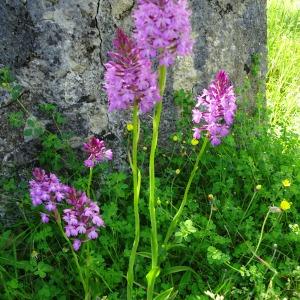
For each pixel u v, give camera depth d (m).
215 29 0.49
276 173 0.45
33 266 0.40
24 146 0.43
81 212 0.31
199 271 0.39
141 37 0.26
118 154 0.47
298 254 0.40
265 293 0.36
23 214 0.43
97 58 0.43
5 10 0.39
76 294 0.37
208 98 0.33
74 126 0.44
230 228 0.42
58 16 0.40
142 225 0.43
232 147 0.49
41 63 0.41
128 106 0.28
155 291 0.38
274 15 0.90
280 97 0.68
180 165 0.49
